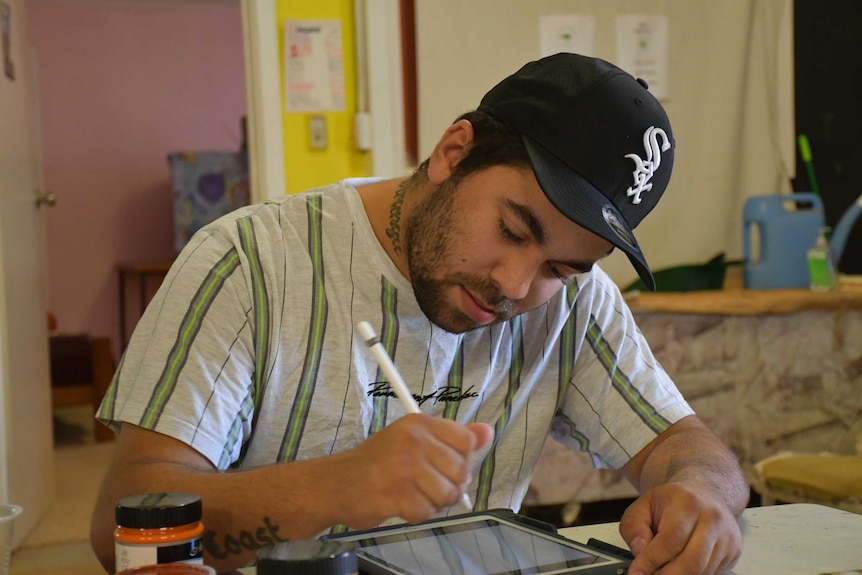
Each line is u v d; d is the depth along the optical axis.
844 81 3.19
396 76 2.91
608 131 0.94
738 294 2.75
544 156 0.93
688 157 3.11
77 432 4.86
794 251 3.00
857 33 3.18
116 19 5.85
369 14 2.87
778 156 3.17
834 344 2.69
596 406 1.25
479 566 0.83
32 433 2.96
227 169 5.45
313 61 2.89
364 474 0.79
